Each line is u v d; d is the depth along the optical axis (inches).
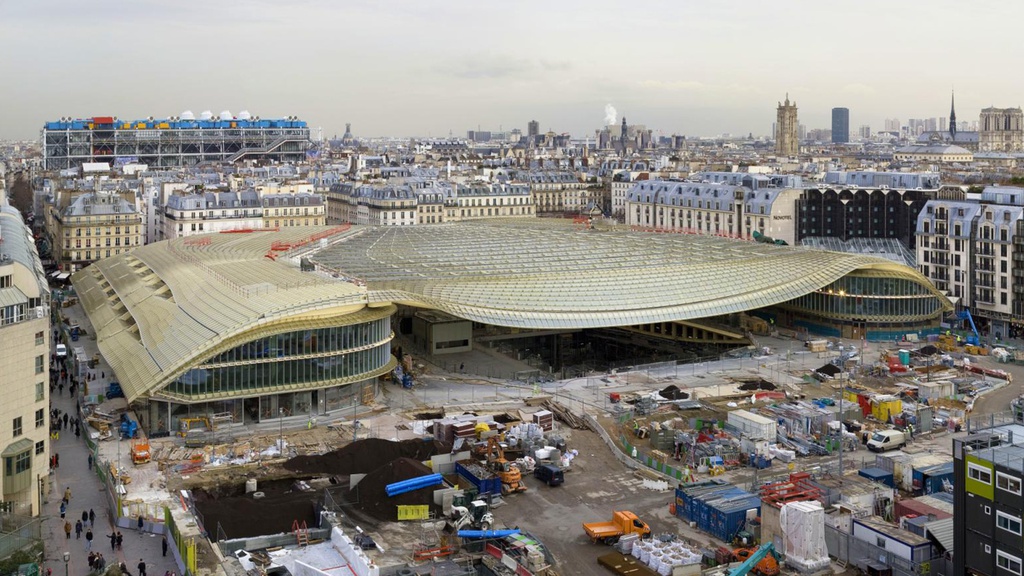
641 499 7436.0
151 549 6505.9
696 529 6830.7
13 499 6953.7
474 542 6392.7
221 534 6417.3
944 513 6525.6
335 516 6683.1
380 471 7258.9
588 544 6594.5
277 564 6097.4
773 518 6392.7
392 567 5994.1
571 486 7721.5
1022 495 5059.1
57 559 6309.1
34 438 7283.5
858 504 6820.9
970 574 5418.3
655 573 6072.8
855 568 6195.9
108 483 7509.8
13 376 7052.2
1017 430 5876.0
